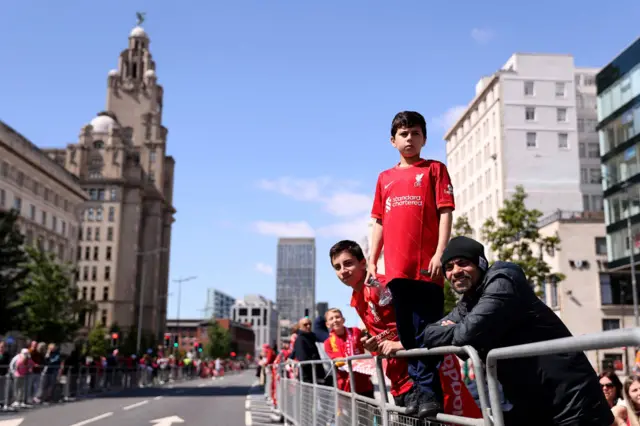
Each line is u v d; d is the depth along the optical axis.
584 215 51.56
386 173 4.58
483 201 74.06
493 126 71.12
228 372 103.06
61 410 17.42
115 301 122.31
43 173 71.38
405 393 4.55
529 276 35.53
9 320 35.31
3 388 16.91
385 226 4.41
